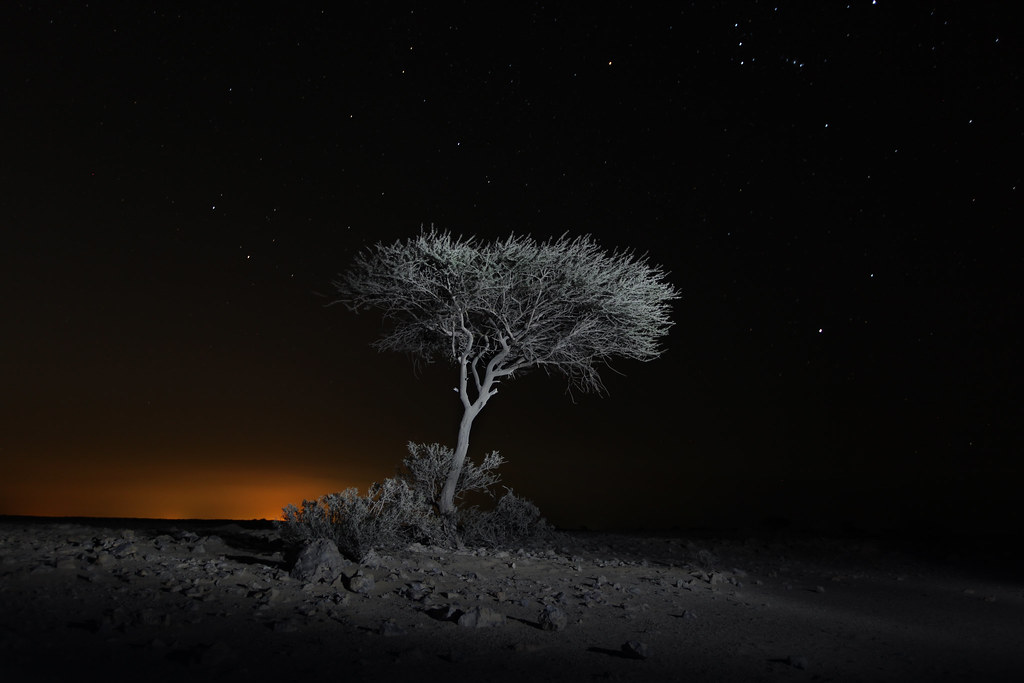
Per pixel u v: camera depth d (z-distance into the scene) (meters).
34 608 7.63
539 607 9.35
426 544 13.48
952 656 8.52
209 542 12.20
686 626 9.07
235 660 6.52
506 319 16.83
